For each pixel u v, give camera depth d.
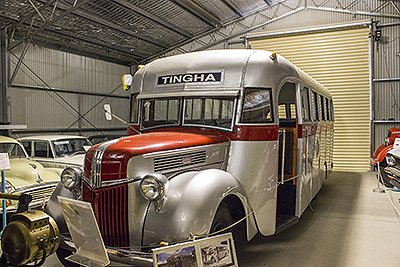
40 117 11.31
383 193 6.65
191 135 3.14
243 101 3.27
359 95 10.06
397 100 10.00
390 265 3.32
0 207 4.35
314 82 5.27
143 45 13.10
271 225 3.42
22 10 9.30
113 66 14.22
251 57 3.45
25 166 5.14
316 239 4.09
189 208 2.47
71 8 9.09
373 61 10.09
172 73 3.66
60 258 3.19
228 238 2.56
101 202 2.63
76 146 7.26
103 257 2.45
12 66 10.35
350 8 10.41
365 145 10.02
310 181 4.67
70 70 12.32
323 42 10.44
